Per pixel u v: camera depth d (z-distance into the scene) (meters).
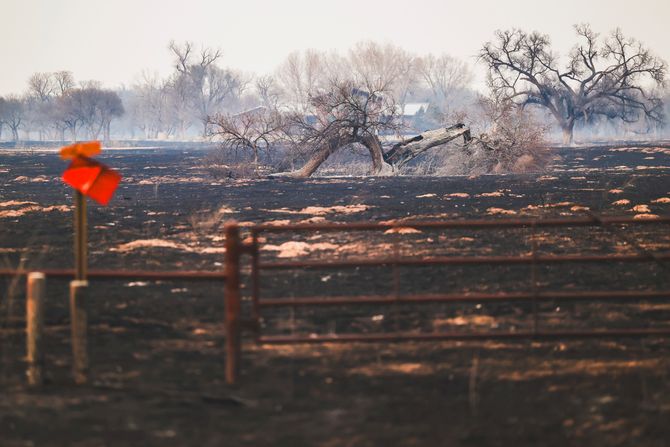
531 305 31.70
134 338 27.00
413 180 108.44
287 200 81.75
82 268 22.41
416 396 21.16
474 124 130.38
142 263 42.91
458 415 19.77
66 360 24.31
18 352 25.23
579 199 79.81
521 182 103.25
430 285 36.12
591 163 152.12
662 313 30.69
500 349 25.66
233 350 22.19
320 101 115.06
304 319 29.70
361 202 78.06
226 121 119.69
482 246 47.25
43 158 197.00
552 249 46.50
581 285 36.22
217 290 34.56
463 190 91.38
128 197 85.31
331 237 50.88
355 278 37.66
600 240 49.81
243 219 64.25
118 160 182.62
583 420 19.47
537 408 20.30
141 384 22.11
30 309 22.34
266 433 18.55
